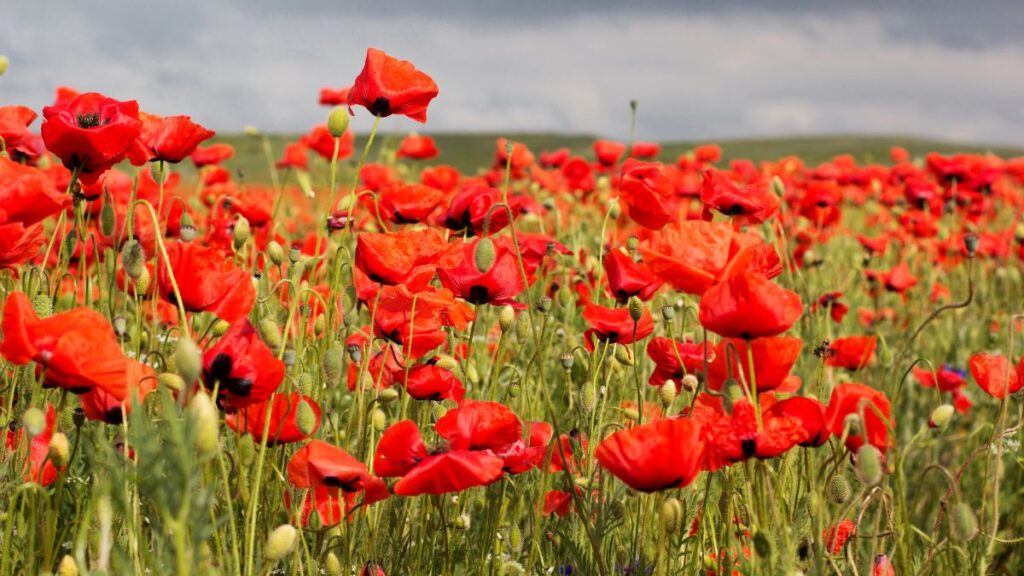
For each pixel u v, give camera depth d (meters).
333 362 2.33
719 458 2.26
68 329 2.15
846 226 6.31
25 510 2.34
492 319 2.97
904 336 3.99
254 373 2.23
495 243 2.45
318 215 4.55
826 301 3.50
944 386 3.24
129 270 2.31
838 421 2.27
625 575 2.40
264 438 2.24
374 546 2.36
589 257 2.92
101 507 2.09
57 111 2.35
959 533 2.28
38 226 2.27
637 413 2.48
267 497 2.33
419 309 2.45
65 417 2.36
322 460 2.25
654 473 2.19
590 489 2.40
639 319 2.46
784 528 2.24
